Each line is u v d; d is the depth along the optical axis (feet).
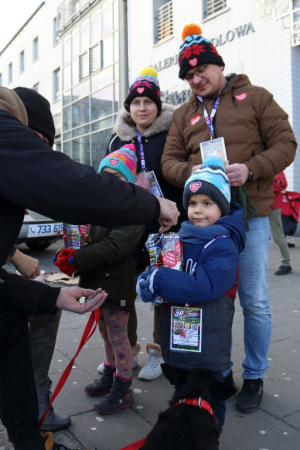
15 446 5.19
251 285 8.68
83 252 8.05
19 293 5.15
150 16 43.47
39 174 4.29
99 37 55.98
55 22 70.28
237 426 7.88
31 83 82.48
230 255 6.61
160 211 5.20
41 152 4.38
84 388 9.34
